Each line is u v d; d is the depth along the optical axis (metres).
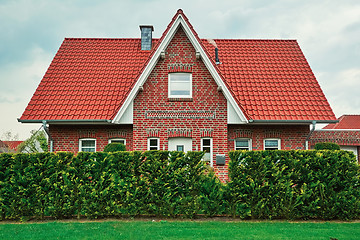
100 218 11.35
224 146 15.77
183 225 10.16
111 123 15.98
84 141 16.80
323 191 11.21
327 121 16.14
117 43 20.78
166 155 11.39
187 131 15.84
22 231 9.55
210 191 11.29
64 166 11.29
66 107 16.45
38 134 19.42
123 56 19.61
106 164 11.28
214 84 16.09
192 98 15.98
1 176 11.24
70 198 11.19
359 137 18.97
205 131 15.84
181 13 16.05
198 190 11.29
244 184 11.15
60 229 9.66
